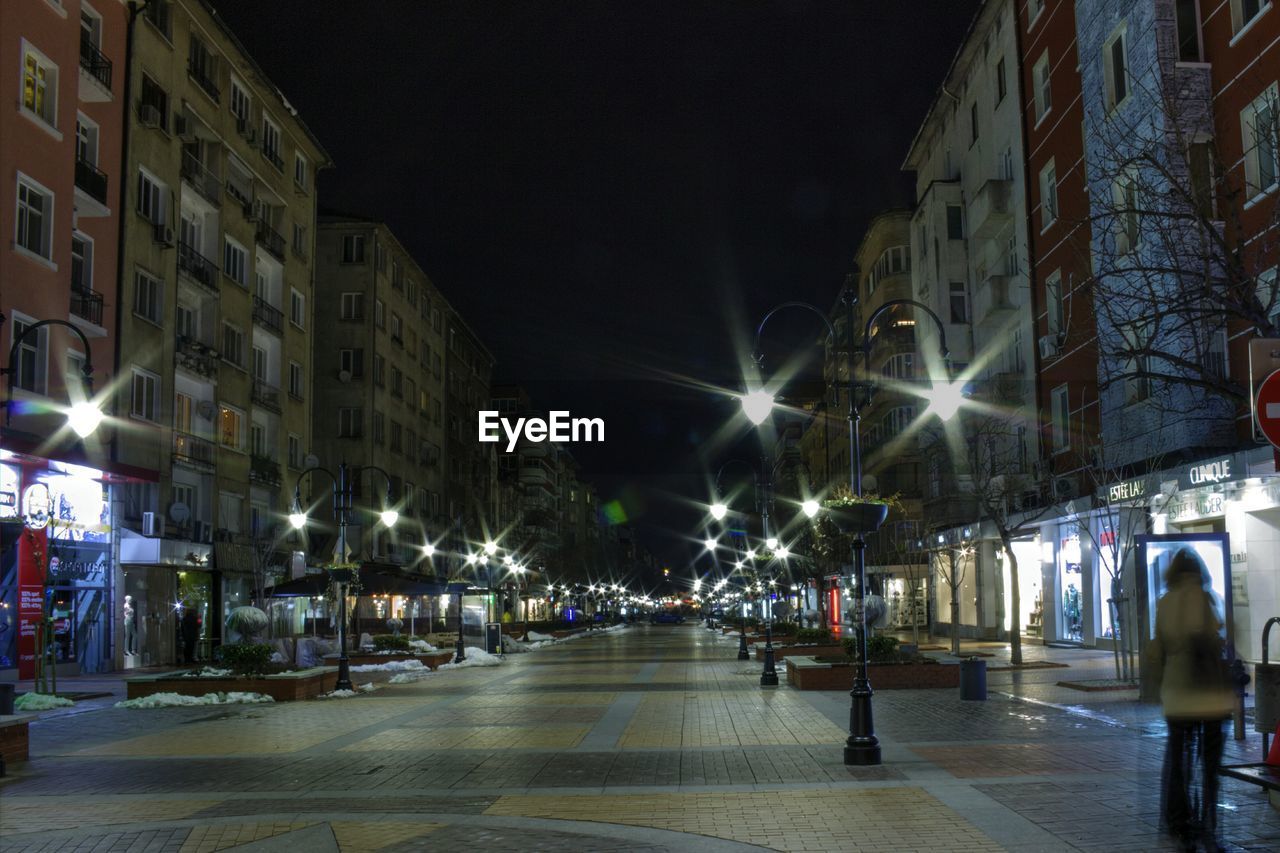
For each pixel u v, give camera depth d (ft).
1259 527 76.64
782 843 27.96
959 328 151.84
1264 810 30.30
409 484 224.12
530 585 354.54
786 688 77.00
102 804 35.06
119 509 108.17
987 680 75.36
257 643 78.23
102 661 104.17
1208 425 81.66
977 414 128.77
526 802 34.58
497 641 135.64
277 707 67.97
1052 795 33.35
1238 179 76.95
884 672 73.46
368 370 199.00
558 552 390.21
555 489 447.01
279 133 162.30
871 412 198.59
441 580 125.39
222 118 140.26
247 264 147.23
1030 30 124.67
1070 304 109.40
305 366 170.19
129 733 54.60
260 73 148.56
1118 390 95.14
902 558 166.09
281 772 41.42
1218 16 81.66
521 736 51.57
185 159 129.70
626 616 481.87
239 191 148.25
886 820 30.42
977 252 146.51
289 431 162.61
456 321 266.57
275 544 133.59
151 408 119.24
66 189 98.02
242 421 144.66
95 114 109.29
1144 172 57.00
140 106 117.50
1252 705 54.70
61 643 98.32
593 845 28.07
